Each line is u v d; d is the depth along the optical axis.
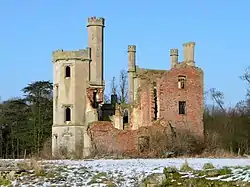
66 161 39.44
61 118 64.06
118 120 60.41
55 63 65.62
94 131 55.97
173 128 56.56
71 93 64.19
